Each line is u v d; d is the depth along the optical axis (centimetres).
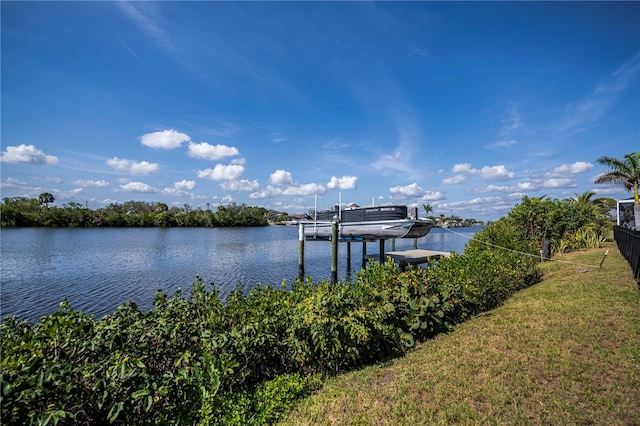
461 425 345
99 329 407
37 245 4059
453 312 722
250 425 366
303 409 399
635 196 2489
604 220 2830
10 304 1461
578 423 334
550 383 408
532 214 1966
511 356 481
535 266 1180
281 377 464
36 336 354
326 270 2402
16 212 7838
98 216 9031
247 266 2545
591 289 835
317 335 478
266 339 454
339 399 413
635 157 2469
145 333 423
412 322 614
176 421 342
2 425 260
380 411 378
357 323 502
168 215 10225
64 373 299
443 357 506
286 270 2377
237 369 439
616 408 350
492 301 862
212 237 6184
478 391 400
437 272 807
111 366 333
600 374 416
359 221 2053
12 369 283
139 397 329
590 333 531
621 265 1168
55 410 277
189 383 355
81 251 3481
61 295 1612
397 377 459
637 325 543
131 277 2055
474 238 1627
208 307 517
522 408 364
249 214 11612
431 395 402
